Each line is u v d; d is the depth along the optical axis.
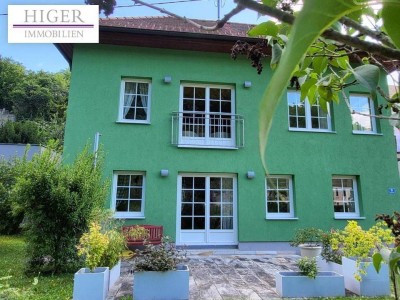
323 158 9.13
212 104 9.17
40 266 5.93
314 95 1.28
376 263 1.14
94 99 8.48
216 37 8.62
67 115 8.30
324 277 4.68
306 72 1.16
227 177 8.87
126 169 8.32
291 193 8.97
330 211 8.89
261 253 8.18
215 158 8.70
